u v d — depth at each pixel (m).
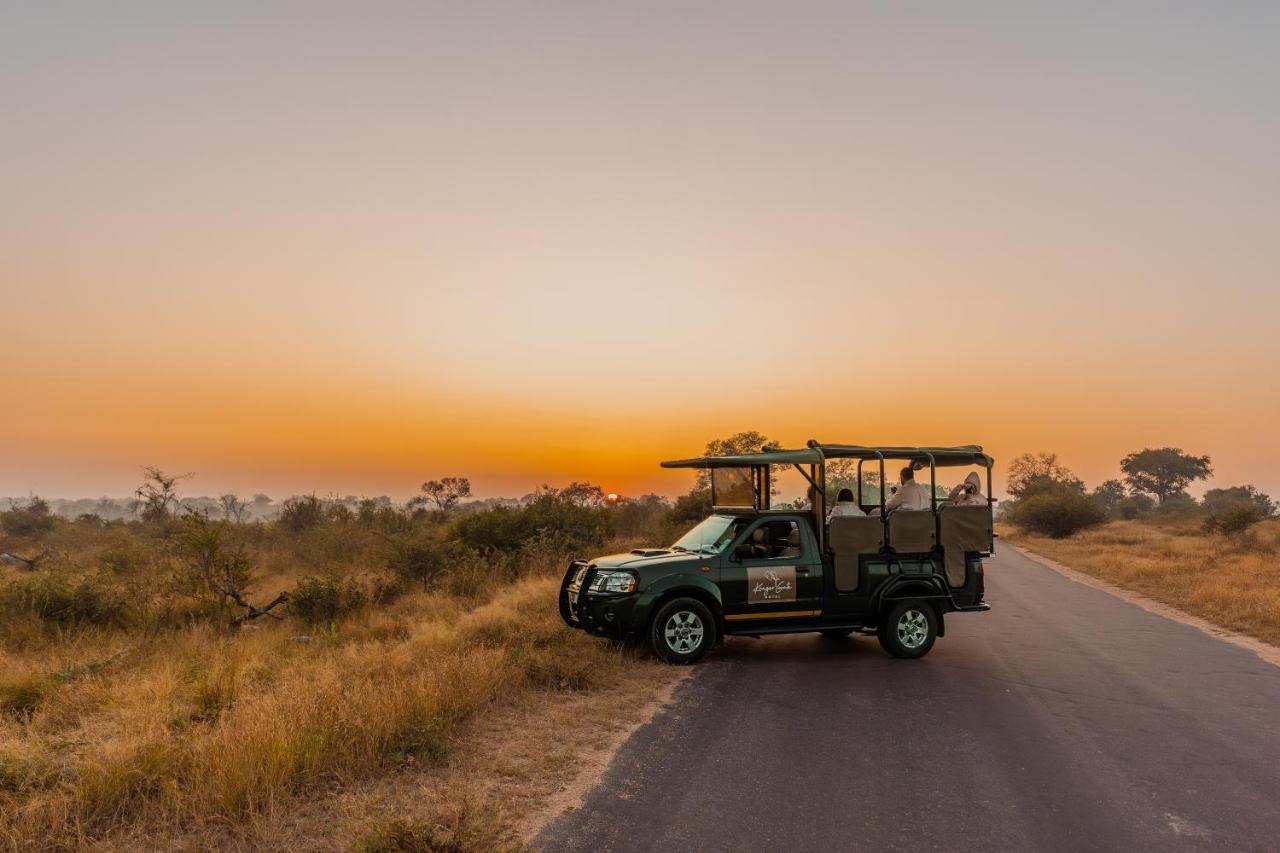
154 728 6.30
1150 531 49.16
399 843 4.23
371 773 5.67
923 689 8.70
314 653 9.98
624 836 4.76
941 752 6.47
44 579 12.29
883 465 10.68
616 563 10.13
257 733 5.70
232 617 12.60
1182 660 10.45
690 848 4.62
